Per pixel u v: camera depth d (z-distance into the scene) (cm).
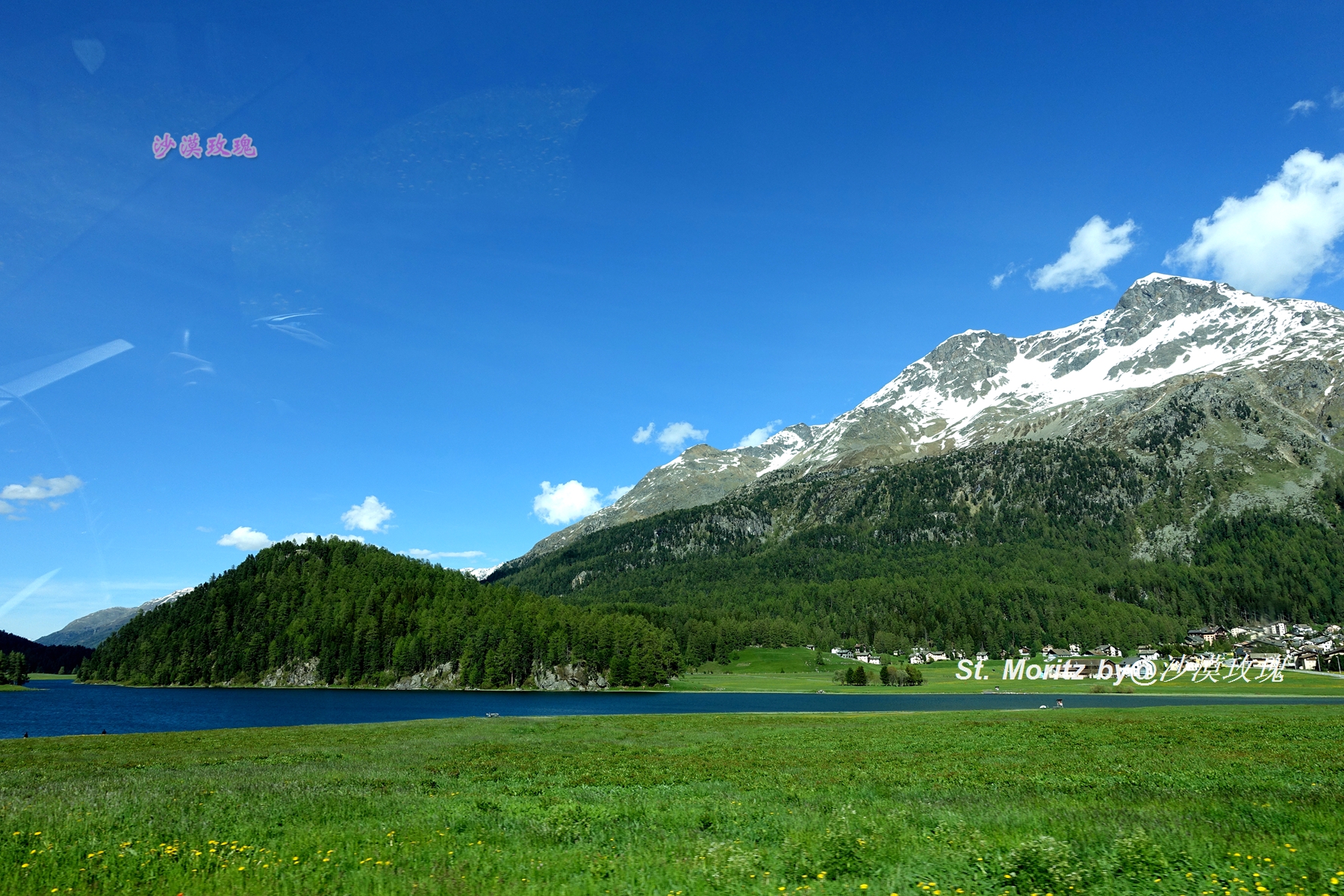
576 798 2577
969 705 11694
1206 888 1225
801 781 3019
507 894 1270
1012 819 1875
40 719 10181
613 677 19188
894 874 1331
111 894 1352
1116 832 1617
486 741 5431
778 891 1277
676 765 3766
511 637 19425
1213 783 2655
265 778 3161
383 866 1521
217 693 18000
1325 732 4572
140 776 3325
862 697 14812
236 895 1310
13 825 1909
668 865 1439
